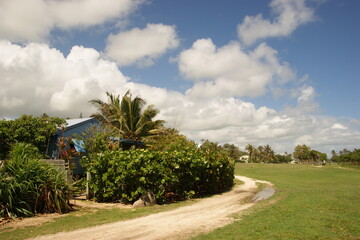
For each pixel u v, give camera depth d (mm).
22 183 8078
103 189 11227
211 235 6121
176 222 7625
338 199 10969
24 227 6797
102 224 7320
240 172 42281
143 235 6258
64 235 6199
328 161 116250
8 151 13820
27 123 15156
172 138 23094
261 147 104000
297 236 5906
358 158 56656
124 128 26922
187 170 13117
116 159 11086
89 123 20281
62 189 9203
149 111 27891
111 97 28562
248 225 7004
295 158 105250
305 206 9508
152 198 10875
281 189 16969
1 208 7652
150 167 10969
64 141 17547
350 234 6051
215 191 15969
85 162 11969
